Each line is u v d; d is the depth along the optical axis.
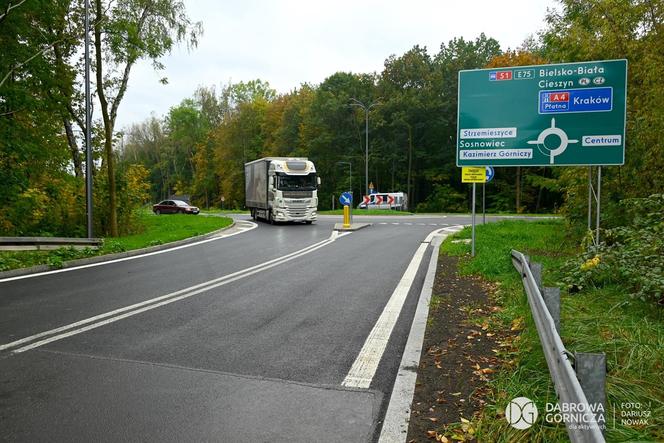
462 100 11.30
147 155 91.44
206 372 4.81
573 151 10.52
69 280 9.93
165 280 9.90
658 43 10.57
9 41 17.55
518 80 10.93
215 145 76.62
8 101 17.53
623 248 7.73
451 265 11.43
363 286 9.23
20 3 16.14
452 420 3.78
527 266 6.18
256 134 72.38
